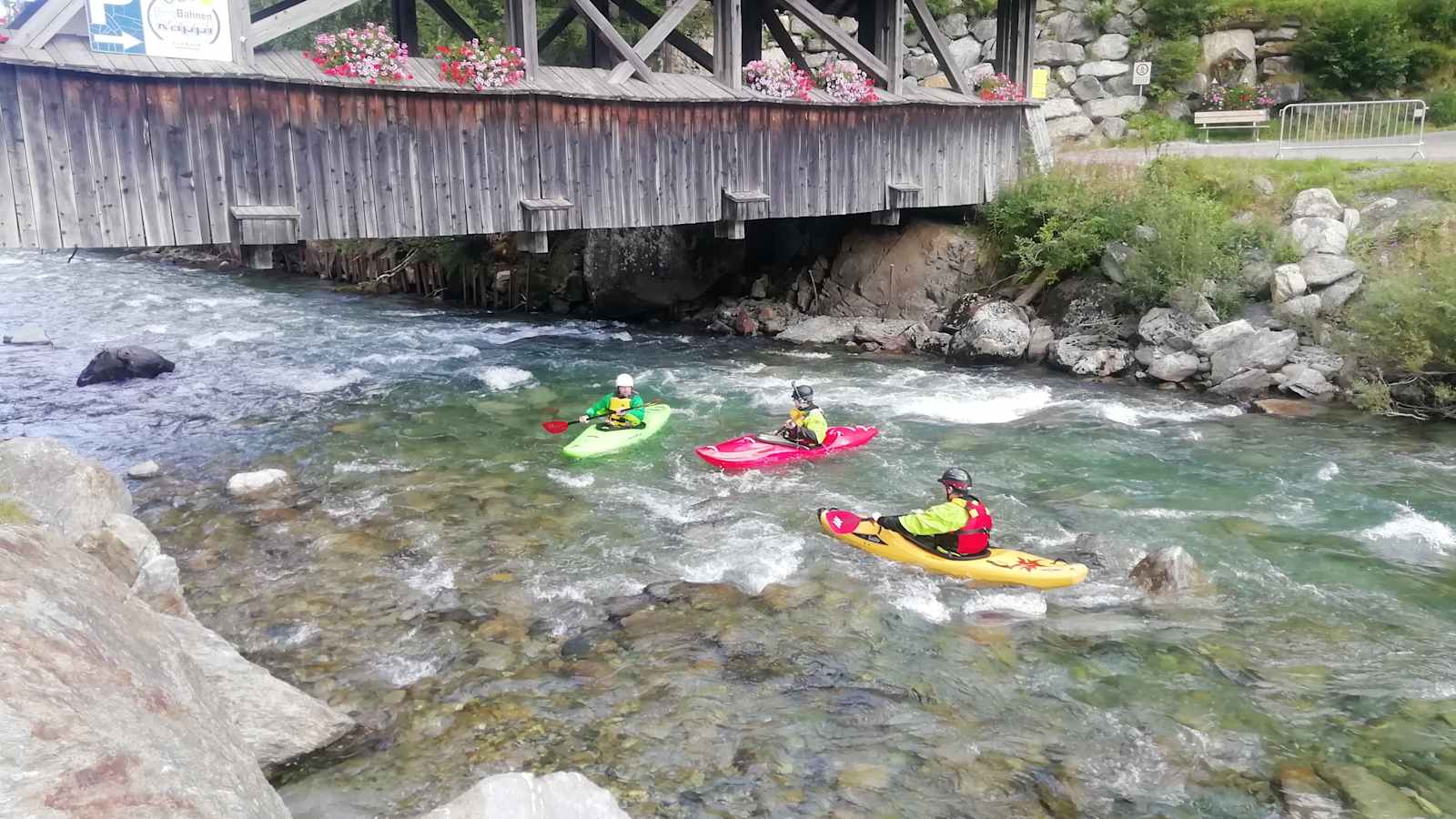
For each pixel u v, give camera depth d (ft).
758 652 26.09
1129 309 57.72
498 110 44.73
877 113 60.44
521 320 75.92
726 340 67.97
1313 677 24.77
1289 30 89.25
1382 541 33.09
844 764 21.38
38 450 29.22
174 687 13.51
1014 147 69.67
